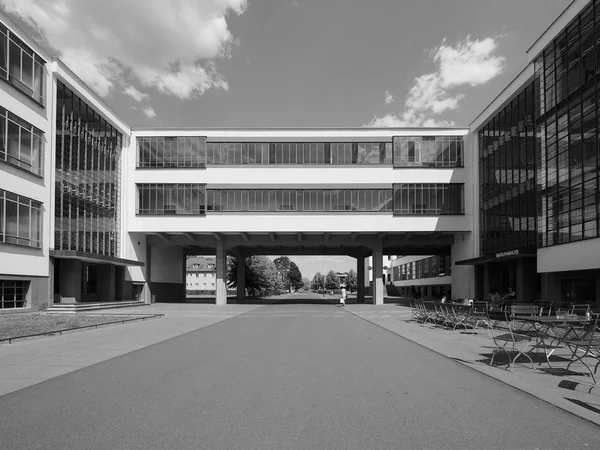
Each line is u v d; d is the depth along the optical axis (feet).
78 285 110.22
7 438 16.37
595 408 20.24
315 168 136.87
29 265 91.76
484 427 17.62
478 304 59.93
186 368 29.99
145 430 17.19
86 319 70.69
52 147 100.73
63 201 105.81
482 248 128.67
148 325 64.49
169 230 136.46
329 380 26.00
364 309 111.65
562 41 86.53
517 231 108.47
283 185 136.87
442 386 24.62
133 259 140.46
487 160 126.52
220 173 137.59
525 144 104.94
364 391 23.38
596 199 74.02
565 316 35.42
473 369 29.66
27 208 91.76
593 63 76.38
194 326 62.69
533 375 27.61
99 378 26.96
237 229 135.85
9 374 28.43
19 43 90.17
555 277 90.07
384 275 310.04
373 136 137.39
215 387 24.23
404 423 18.07
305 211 135.64
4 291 85.87
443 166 136.05
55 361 33.32
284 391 23.31
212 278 397.19
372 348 39.78
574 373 28.25
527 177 104.01
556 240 86.17
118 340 46.24
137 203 137.80
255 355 35.53
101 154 125.59
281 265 474.49
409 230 134.51
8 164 85.51
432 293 217.15
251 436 16.51
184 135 139.03
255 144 138.41
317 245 159.12
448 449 15.30
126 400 21.63
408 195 135.64
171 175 138.00
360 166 136.67
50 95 100.73
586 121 77.46
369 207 135.64
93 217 120.47
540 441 16.08
